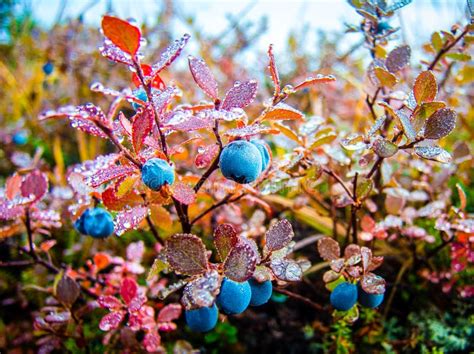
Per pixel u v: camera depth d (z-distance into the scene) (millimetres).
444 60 193
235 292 103
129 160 116
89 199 147
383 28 163
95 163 137
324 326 197
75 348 177
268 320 205
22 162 217
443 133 117
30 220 165
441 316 184
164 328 155
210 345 200
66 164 333
